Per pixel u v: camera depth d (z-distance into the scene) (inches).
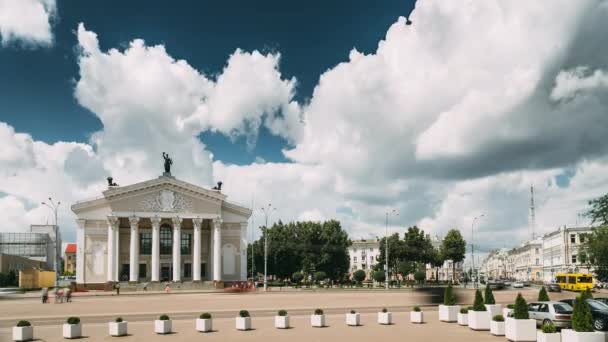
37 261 5895.7
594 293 3789.4
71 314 2014.0
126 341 1312.7
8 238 6309.1
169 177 4274.1
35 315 1974.7
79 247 4136.3
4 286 4293.8
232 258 4478.3
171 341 1307.8
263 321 1738.4
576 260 5831.7
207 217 4315.9
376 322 1695.4
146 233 4429.1
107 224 4205.2
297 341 1298.0
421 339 1317.7
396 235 6008.9
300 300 2721.5
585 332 1072.8
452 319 1685.5
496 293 3494.1
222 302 2603.3
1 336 1405.0
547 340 1148.5
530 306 1521.9
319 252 5378.9
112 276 4055.1
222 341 1304.1
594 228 3737.7
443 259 6200.8
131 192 4168.3
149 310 2188.7
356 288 4325.8
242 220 4522.6
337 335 1398.9
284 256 5310.0
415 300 2479.1
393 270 6053.2
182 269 4463.6
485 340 1298.0
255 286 4215.1
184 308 2276.1
